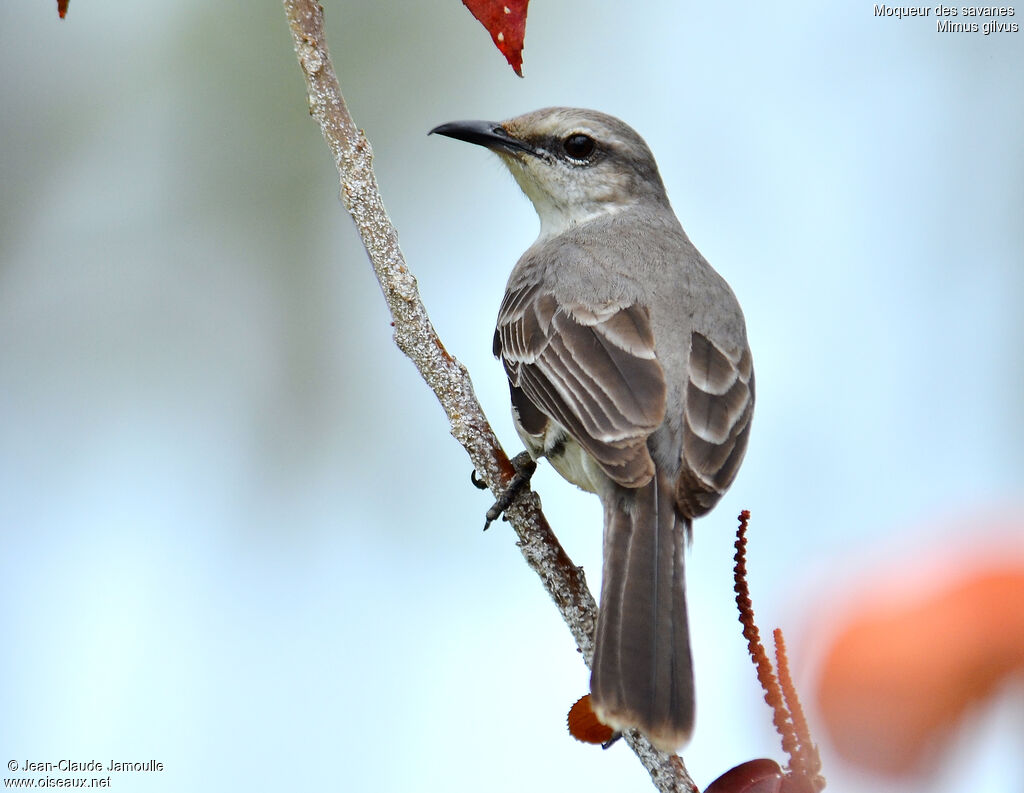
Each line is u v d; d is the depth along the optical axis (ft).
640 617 24.80
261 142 48.80
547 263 33.63
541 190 37.14
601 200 36.55
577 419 29.32
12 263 47.70
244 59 49.37
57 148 49.08
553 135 36.63
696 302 31.63
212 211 48.39
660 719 22.77
